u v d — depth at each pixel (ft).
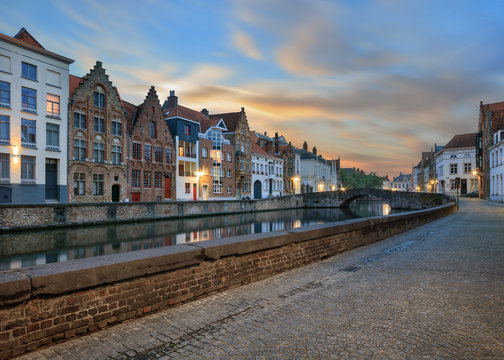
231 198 189.37
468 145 205.36
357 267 24.21
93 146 118.11
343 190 202.18
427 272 22.18
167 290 15.69
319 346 11.82
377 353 11.24
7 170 96.43
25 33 104.37
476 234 40.81
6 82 96.37
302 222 124.26
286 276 21.79
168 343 12.24
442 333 12.71
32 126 102.22
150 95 142.00
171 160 151.02
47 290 11.58
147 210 106.73
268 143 243.19
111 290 13.57
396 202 188.85
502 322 13.67
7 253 59.47
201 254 17.21
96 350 11.65
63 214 84.74
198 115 185.06
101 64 121.39
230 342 12.28
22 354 11.07
